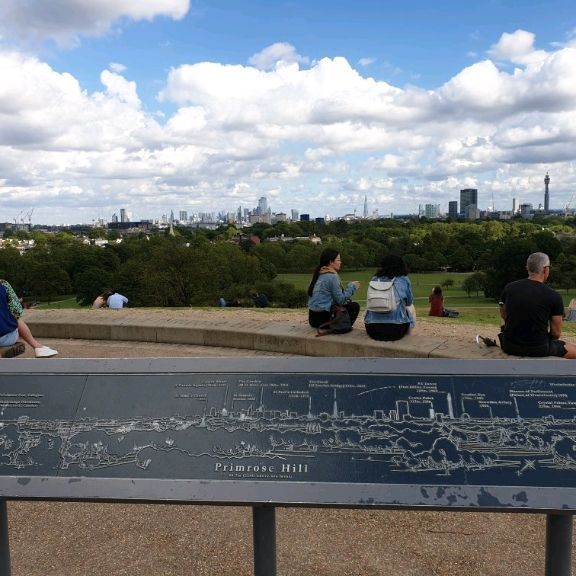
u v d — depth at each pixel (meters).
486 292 74.88
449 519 3.96
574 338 8.47
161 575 3.38
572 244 107.81
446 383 2.92
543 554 3.52
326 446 2.67
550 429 2.67
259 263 85.88
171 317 10.26
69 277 93.31
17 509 4.19
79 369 3.18
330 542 3.68
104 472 2.64
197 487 2.53
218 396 2.97
